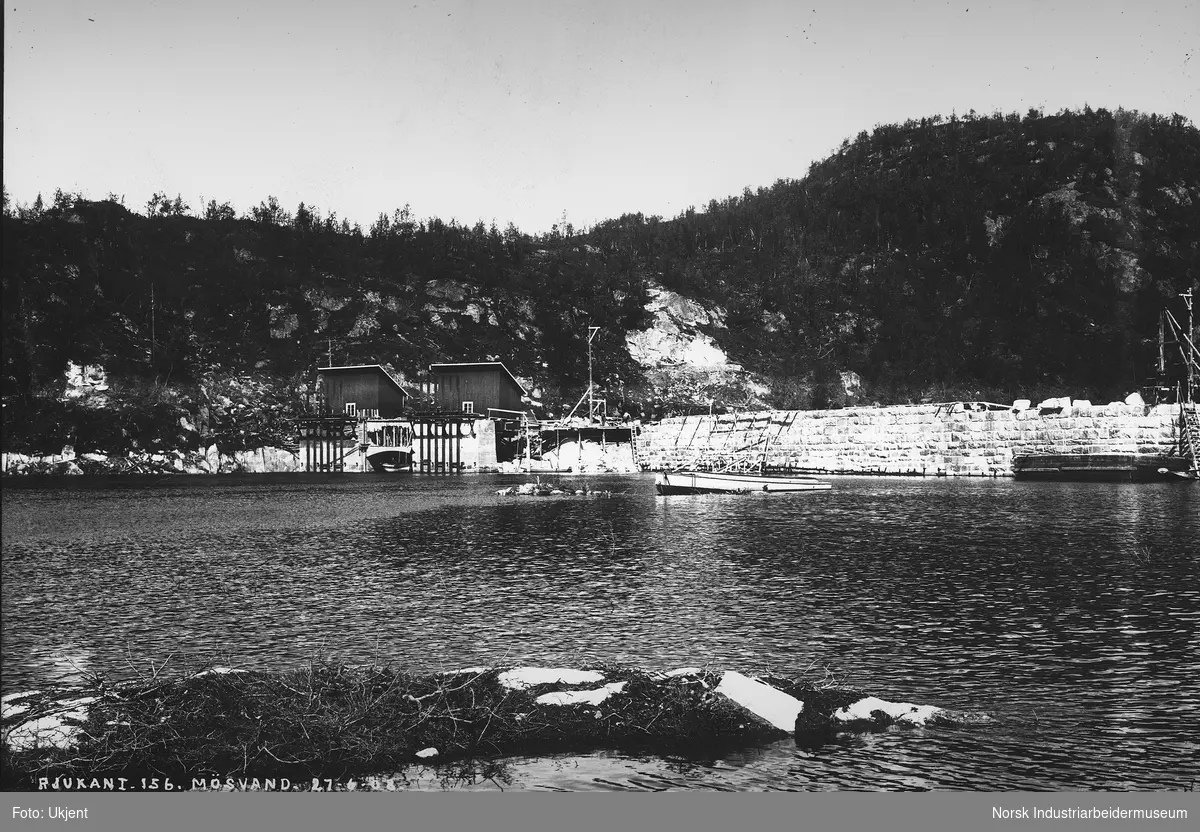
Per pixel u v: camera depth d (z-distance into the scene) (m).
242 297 162.25
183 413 130.38
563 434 131.00
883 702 18.14
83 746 15.64
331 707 16.64
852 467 102.88
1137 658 22.39
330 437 130.38
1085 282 194.00
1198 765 15.98
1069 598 29.80
